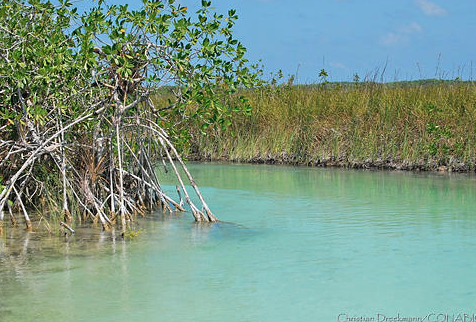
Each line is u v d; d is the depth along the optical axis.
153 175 8.54
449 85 15.23
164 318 4.22
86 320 4.20
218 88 8.30
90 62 7.21
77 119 7.55
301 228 7.08
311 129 15.07
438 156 13.26
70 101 8.16
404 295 4.68
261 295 4.69
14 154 7.89
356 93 15.74
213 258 5.76
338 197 9.40
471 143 13.01
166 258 5.78
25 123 7.46
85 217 7.70
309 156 14.77
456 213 7.93
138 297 4.65
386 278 5.09
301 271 5.30
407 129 13.91
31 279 5.11
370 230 6.92
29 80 7.24
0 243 6.42
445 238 6.50
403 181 11.31
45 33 7.56
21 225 7.38
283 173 12.86
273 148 15.37
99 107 8.20
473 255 5.80
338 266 5.45
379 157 13.96
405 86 15.79
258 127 16.12
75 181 8.02
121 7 7.56
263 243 6.36
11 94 7.45
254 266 5.47
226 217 7.84
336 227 7.12
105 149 8.16
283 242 6.39
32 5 7.59
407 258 5.70
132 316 4.26
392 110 14.48
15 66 7.12
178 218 7.88
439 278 5.09
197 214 7.66
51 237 6.73
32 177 8.09
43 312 4.34
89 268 5.43
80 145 7.74
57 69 7.04
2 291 4.80
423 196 9.43
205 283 4.99
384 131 14.23
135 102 7.92
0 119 7.92
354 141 14.23
